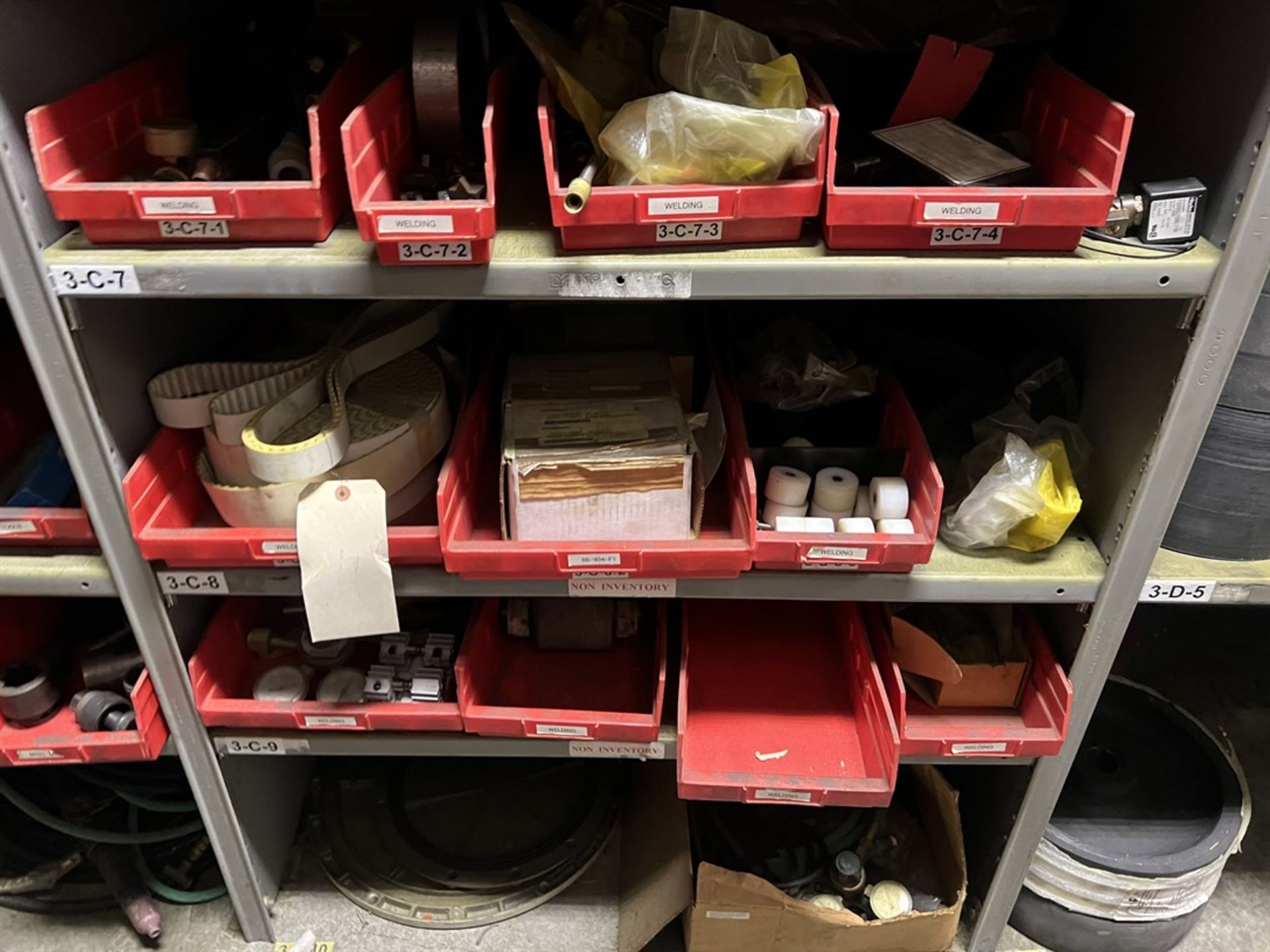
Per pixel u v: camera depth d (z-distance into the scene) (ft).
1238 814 4.40
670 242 2.89
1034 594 3.49
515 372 3.72
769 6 3.39
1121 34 3.51
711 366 3.94
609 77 3.29
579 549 3.26
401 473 3.54
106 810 4.82
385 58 3.49
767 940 4.24
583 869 4.76
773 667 4.30
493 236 2.81
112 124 3.09
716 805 4.83
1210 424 3.36
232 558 3.34
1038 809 4.06
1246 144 2.77
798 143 2.77
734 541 3.32
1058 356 3.95
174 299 3.64
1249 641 6.24
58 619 4.29
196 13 3.88
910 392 4.22
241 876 4.38
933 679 3.91
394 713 3.76
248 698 4.07
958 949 4.59
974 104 3.61
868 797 3.64
